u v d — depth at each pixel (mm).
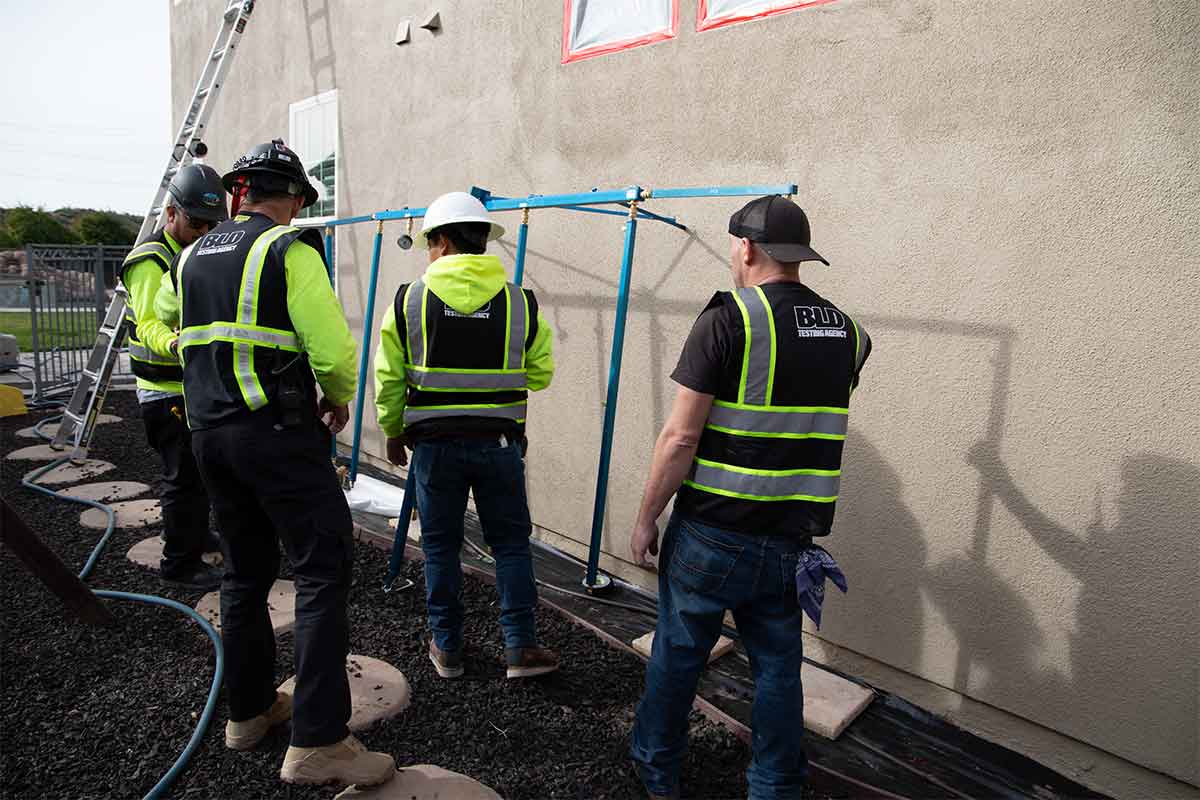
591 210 3445
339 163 5820
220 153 7715
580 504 4082
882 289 2715
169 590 3410
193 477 3357
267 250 2066
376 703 2549
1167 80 2059
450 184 4754
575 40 3820
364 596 3443
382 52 5254
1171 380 2107
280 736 2355
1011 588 2473
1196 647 2113
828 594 2980
